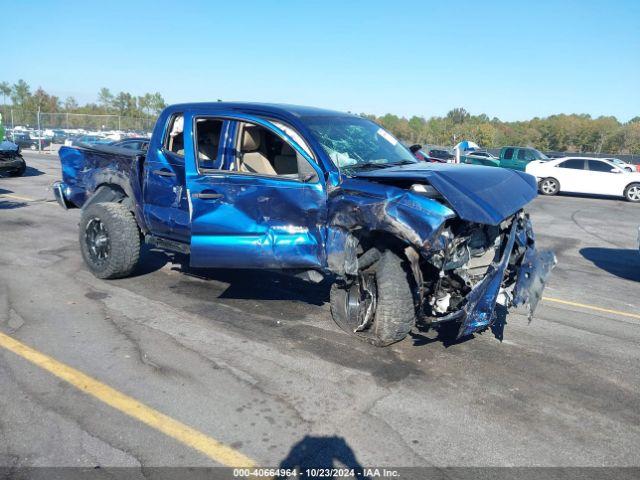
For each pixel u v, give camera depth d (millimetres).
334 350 4477
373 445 3184
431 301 4363
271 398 3684
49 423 3318
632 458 3148
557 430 3416
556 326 5309
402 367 4215
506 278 4652
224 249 4824
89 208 6094
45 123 37531
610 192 19422
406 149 5680
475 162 26141
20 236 8422
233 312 5305
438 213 3816
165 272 6582
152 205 5562
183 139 5051
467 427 3410
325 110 5461
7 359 4148
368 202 4031
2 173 17062
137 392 3713
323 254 4441
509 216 4145
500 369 4258
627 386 4059
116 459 2994
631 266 8383
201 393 3723
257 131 5137
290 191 4492
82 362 4133
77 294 5707
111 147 6285
